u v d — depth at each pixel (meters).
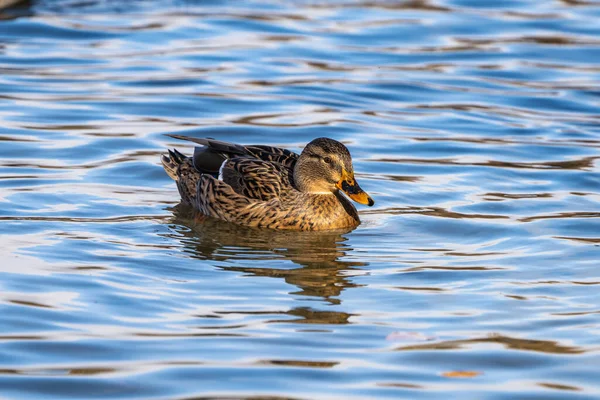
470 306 10.95
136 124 18.11
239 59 22.09
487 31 24.88
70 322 10.28
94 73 20.83
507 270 12.16
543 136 18.12
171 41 23.22
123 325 10.25
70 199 14.59
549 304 10.98
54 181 15.30
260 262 12.50
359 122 18.61
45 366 9.30
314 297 11.21
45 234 13.09
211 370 9.25
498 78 21.48
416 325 10.39
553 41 24.16
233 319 10.49
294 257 12.75
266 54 22.55
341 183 14.10
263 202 14.34
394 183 15.75
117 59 21.80
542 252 12.81
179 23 24.67
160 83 20.33
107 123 18.08
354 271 12.18
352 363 9.45
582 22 25.70
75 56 21.89
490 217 14.30
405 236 13.62
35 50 22.14
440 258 12.67
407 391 8.89
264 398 8.74
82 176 15.62
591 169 16.39
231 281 11.70
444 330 10.26
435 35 24.44
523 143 17.72
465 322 10.48
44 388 8.89
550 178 16.02
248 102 19.45
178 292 11.25
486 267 12.29
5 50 22.03
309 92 20.12
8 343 9.74
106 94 19.58
